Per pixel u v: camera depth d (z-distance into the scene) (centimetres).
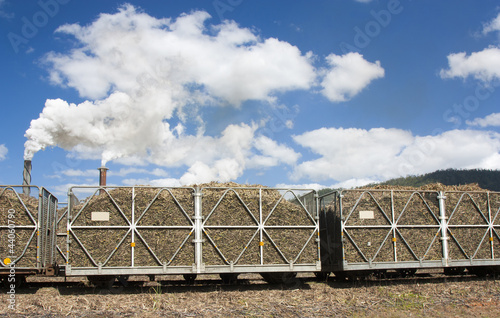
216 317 823
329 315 844
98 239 1070
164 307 897
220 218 1130
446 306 912
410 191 1277
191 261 1102
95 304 918
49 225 1140
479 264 1302
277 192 1194
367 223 1222
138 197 1100
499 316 823
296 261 1159
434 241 1274
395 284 1230
